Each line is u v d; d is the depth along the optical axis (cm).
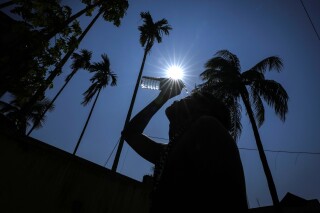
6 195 294
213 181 44
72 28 504
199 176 46
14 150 315
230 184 43
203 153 49
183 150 54
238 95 1445
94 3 528
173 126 79
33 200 311
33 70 478
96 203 365
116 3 545
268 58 1479
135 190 422
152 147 98
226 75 1473
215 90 1412
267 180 1132
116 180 404
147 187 442
